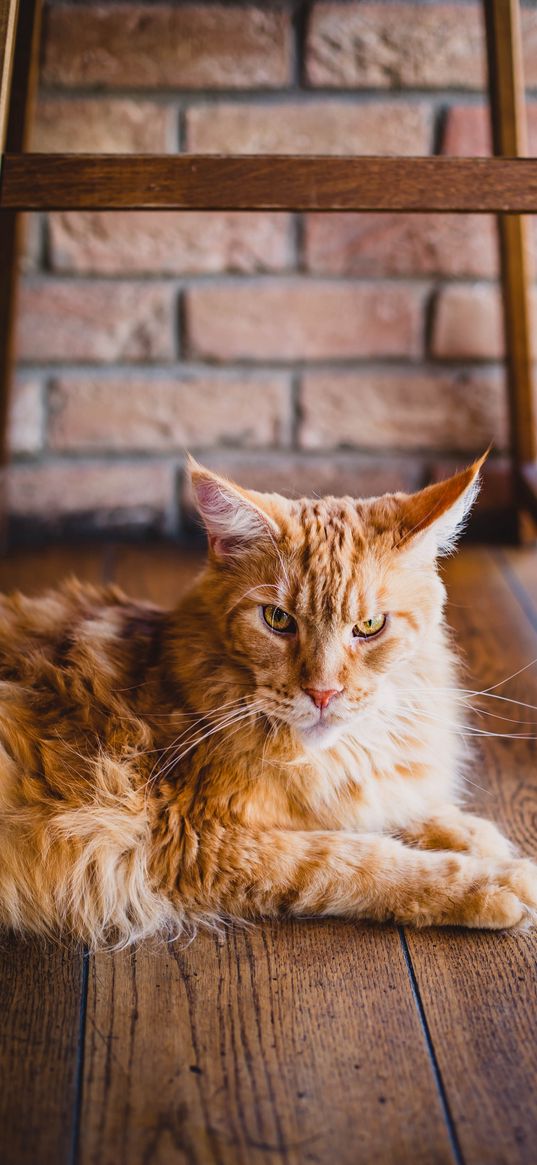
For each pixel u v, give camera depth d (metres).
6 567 1.45
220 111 1.41
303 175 1.00
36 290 1.44
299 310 1.47
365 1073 0.90
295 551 1.04
